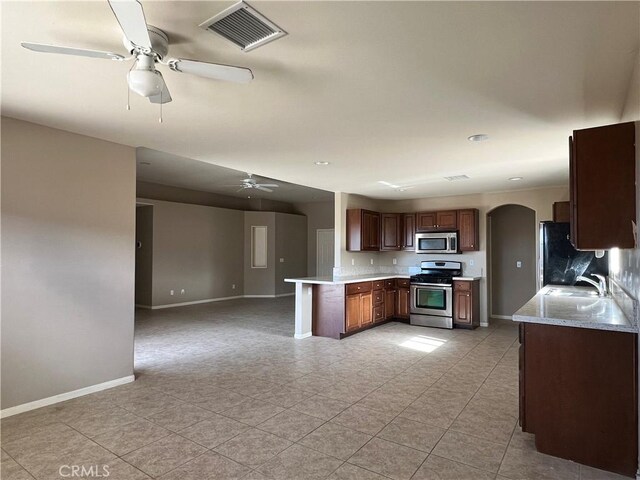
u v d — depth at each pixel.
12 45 1.92
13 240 3.01
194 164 6.54
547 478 2.20
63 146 3.29
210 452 2.44
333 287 5.71
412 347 5.12
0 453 2.43
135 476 2.18
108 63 2.10
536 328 2.54
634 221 2.32
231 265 10.16
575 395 2.40
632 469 2.23
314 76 2.26
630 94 2.38
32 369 3.09
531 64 2.11
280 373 4.03
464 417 2.97
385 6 1.59
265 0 1.55
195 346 5.16
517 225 7.14
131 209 3.77
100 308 3.52
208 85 2.38
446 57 2.04
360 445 2.54
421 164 4.53
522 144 3.65
